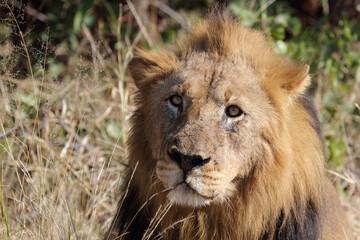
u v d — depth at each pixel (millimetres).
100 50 15375
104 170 11742
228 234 8297
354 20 16922
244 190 8133
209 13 9680
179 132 7699
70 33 14992
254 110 8023
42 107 12000
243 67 8258
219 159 7699
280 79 8375
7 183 10758
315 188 8438
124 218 8953
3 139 11539
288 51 14734
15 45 11867
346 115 14789
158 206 8375
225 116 7949
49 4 15117
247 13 14391
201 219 8227
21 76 12469
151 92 8500
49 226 9312
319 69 15164
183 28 16484
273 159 8109
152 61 8680
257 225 8219
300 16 17062
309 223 8484
